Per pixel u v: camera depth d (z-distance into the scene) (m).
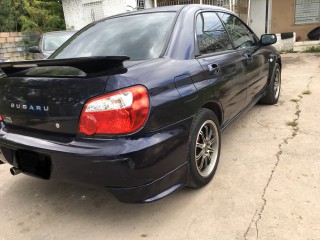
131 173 2.19
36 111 2.46
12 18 14.14
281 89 6.59
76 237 2.54
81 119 2.24
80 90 2.24
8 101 2.63
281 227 2.43
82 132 2.26
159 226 2.57
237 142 4.00
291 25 13.60
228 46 3.67
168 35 2.85
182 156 2.58
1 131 2.75
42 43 8.38
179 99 2.50
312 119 4.64
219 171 3.31
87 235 2.55
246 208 2.69
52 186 3.30
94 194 3.11
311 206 2.65
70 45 3.32
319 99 5.65
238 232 2.42
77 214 2.82
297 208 2.63
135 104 2.19
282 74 8.13
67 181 2.41
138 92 2.21
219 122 3.36
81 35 3.41
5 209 2.96
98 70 2.22
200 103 2.77
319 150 3.62
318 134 4.08
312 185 2.94
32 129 2.57
